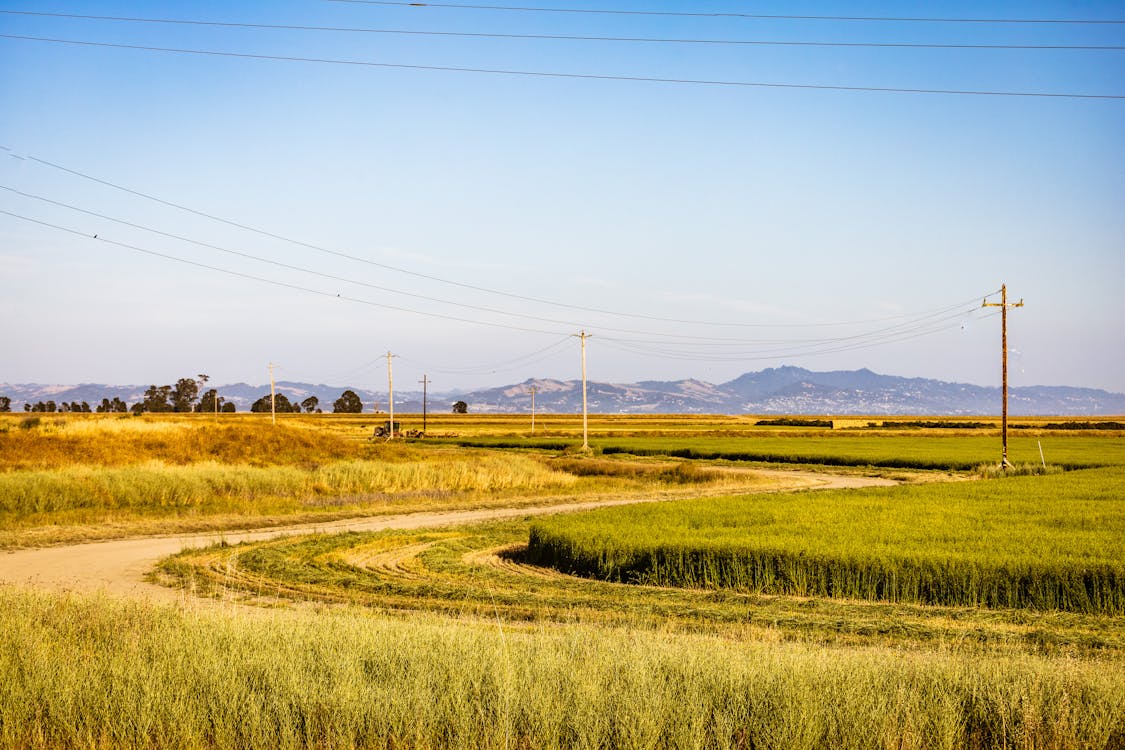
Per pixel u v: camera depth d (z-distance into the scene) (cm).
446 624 1246
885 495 3572
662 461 7475
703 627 1439
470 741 744
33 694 824
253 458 6138
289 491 4262
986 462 6544
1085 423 17500
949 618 1582
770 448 8931
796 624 1477
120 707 806
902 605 1731
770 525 2542
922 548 2014
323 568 2198
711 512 2908
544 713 764
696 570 2042
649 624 1444
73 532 2858
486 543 2830
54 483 3528
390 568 2253
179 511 3569
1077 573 1712
